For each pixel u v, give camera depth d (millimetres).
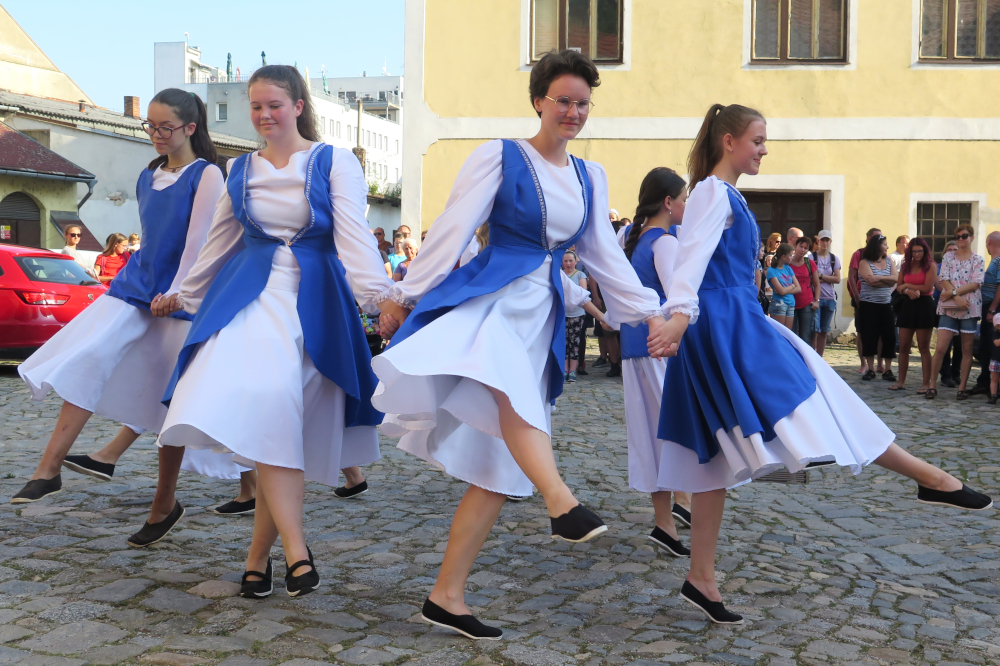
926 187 15055
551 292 2955
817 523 4801
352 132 80312
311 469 3299
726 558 3973
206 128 4121
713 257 3195
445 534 4188
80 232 12438
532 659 2691
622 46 15328
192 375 2973
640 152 15383
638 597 3400
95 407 3967
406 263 12680
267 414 2955
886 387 10328
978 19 14961
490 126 15555
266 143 3355
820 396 3059
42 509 4289
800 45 15188
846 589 3623
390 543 3988
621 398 9383
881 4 14969
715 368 3104
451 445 2775
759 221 15641
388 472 5660
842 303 15156
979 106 14938
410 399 2621
